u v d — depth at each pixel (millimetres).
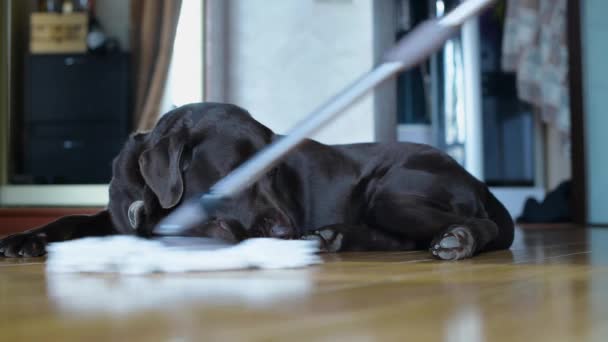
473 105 5809
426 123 6207
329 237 2381
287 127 4105
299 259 1795
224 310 1066
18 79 5414
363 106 3979
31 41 5551
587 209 5109
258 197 2076
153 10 5051
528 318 990
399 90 6188
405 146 2564
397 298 1207
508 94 6844
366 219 2510
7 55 5086
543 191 6797
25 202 4711
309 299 1188
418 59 1226
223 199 1510
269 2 4078
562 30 6184
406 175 2461
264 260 1732
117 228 2455
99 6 5633
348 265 1869
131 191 2391
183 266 1632
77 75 5594
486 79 6793
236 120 2273
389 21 4125
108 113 5598
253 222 2037
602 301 1167
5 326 946
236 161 2184
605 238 3396
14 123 5246
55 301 1188
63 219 2453
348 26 4086
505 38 6383
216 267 1664
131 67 5539
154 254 1645
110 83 5590
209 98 4008
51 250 1766
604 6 5102
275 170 2236
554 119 6230
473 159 5816
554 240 3230
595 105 5121
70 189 4668
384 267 1811
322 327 913
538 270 1737
